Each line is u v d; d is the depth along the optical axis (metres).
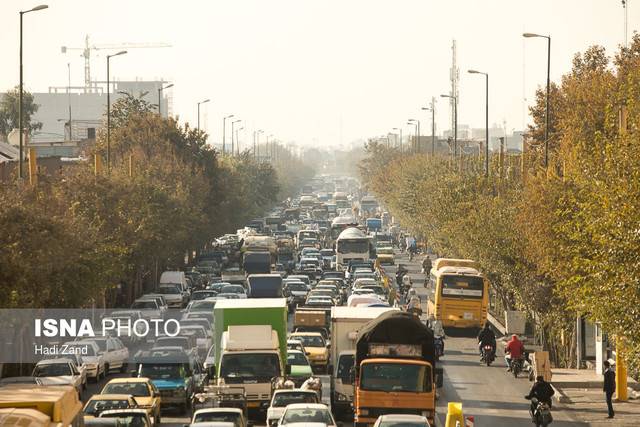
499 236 135.00
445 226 175.62
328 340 133.62
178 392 95.75
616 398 104.25
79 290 113.38
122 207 155.38
